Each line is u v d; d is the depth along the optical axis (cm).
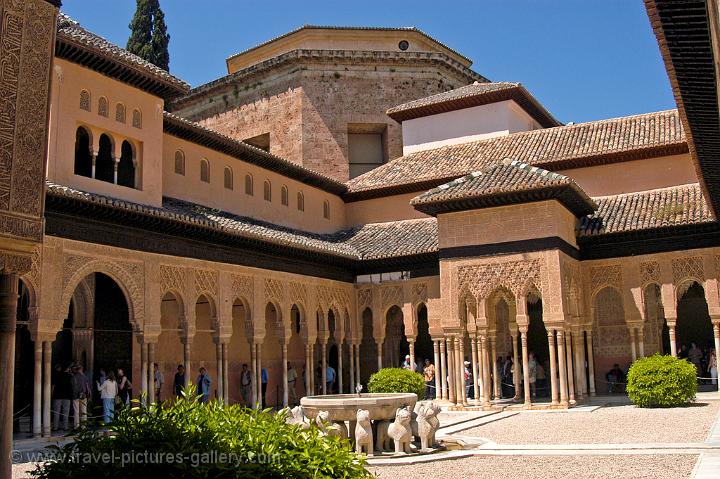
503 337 2625
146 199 1783
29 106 694
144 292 1691
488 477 935
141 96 1805
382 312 2464
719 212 1884
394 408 1228
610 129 2558
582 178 2445
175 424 542
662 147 2300
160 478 490
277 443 524
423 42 3381
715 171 1478
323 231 2712
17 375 1720
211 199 2162
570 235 2109
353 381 2494
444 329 2042
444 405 2109
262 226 2261
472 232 2038
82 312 1844
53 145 1535
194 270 1852
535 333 2597
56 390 1616
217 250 1936
